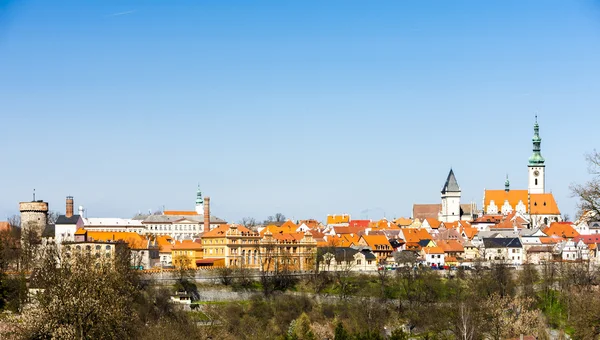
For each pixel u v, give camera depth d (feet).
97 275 594.65
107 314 565.94
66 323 556.10
